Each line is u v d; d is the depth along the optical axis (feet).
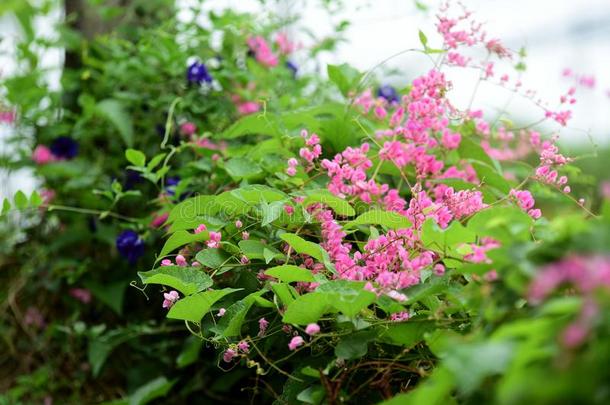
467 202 4.36
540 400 2.82
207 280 4.26
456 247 4.02
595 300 2.68
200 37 5.99
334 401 4.01
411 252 4.24
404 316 4.13
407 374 4.23
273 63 6.00
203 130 5.81
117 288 5.90
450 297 4.00
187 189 5.34
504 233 3.67
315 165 4.85
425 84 4.66
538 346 2.93
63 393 6.01
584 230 3.15
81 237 6.10
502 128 5.14
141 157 5.01
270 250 4.38
